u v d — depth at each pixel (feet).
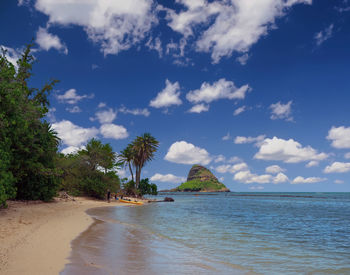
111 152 141.28
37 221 40.57
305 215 83.51
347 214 88.79
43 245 24.70
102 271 18.10
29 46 77.56
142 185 239.71
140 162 200.75
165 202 164.25
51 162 79.56
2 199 42.96
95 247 25.86
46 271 17.08
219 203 166.91
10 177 46.34
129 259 22.18
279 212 95.45
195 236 36.81
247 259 24.52
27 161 63.26
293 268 21.94
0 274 15.99
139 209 90.74
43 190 76.23
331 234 43.60
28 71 70.13
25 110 54.24
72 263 19.42
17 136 54.19
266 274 20.02
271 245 32.37
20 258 19.80
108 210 79.56
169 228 44.21
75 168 121.08
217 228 46.60
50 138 77.41
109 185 131.64
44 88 79.36
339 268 22.09
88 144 134.41
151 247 27.84
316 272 20.88
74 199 105.50
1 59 50.85
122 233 36.24
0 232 28.71
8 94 44.98
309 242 35.50
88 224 42.93
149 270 19.33
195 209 100.83
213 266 21.49
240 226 51.08
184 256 24.49
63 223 41.39
